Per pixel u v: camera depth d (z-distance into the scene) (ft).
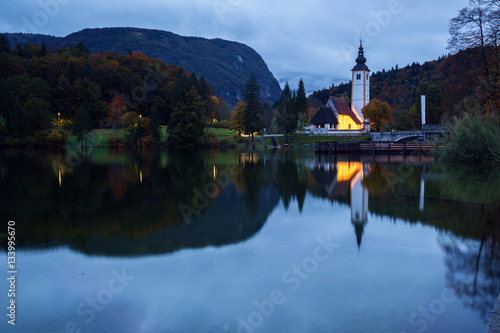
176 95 260.42
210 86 454.81
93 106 280.31
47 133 211.61
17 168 90.94
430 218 34.32
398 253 24.39
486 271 21.04
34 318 16.47
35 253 25.40
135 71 394.11
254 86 260.21
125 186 59.93
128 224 33.88
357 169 89.35
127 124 233.55
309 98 446.60
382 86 511.81
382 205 41.39
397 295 18.03
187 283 20.10
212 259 23.99
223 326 15.64
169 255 24.84
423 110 207.10
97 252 25.53
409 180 63.10
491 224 31.83
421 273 20.77
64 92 284.00
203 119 225.15
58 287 19.63
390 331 14.75
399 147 158.10
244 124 264.31
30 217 36.91
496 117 86.12
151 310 17.07
